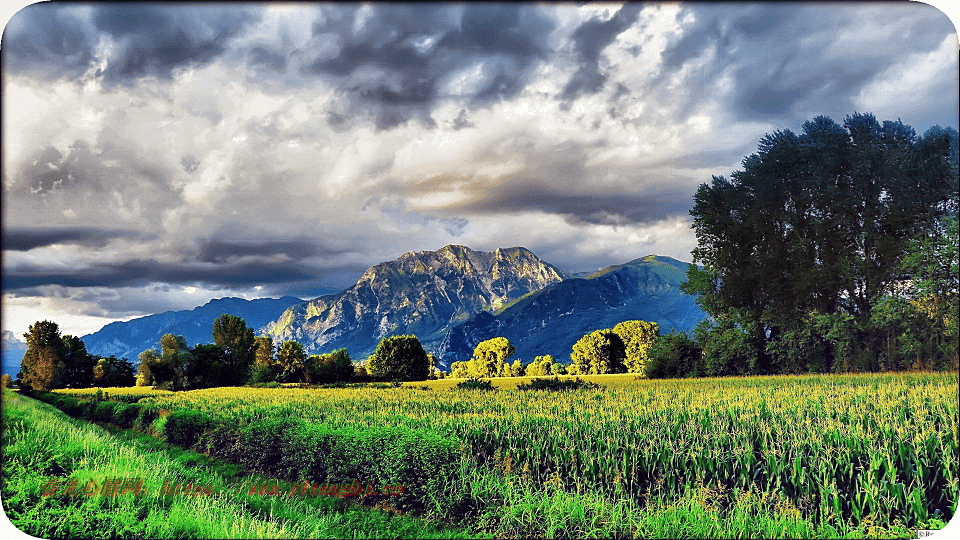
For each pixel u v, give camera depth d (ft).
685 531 31.60
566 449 43.39
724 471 38.22
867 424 46.75
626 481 38.14
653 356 149.48
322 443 48.52
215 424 69.05
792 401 65.16
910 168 99.19
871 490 32.76
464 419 60.13
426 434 42.24
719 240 133.59
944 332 98.22
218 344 243.40
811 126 110.11
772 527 31.04
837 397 67.97
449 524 36.86
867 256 109.50
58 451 50.75
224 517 34.47
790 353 121.39
